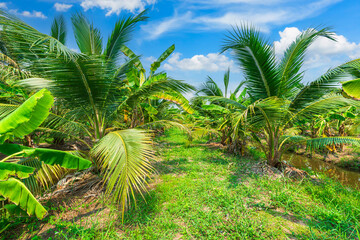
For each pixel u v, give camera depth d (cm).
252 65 500
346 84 252
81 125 443
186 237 264
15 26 276
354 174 714
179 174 526
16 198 209
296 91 571
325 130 989
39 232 275
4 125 187
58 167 363
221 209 336
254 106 429
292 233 271
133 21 544
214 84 851
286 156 954
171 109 1261
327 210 323
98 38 610
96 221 299
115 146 279
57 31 694
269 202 364
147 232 271
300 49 468
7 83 430
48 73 342
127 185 233
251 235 267
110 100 428
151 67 716
